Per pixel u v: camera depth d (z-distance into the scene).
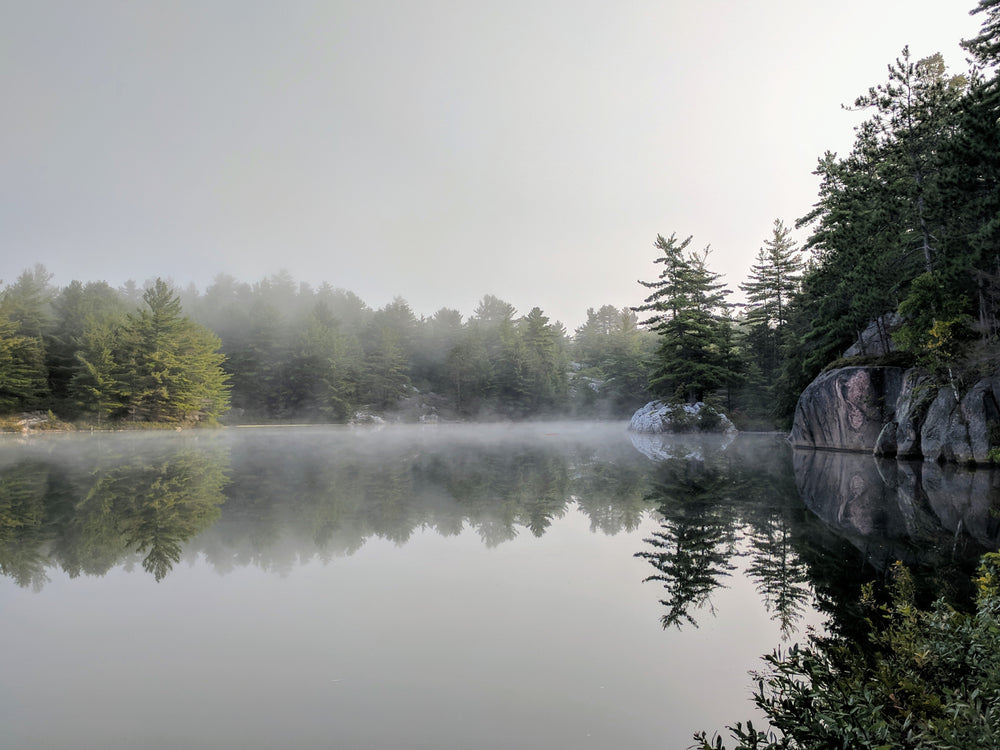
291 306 95.56
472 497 12.55
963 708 2.63
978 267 20.17
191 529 9.09
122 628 5.02
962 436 18.27
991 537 8.29
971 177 18.80
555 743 3.23
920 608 5.20
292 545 8.10
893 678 3.38
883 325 29.83
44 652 4.50
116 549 7.84
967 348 19.34
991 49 19.67
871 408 25.81
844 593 6.03
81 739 3.21
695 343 45.44
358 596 5.91
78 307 58.44
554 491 13.50
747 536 8.76
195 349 54.69
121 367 49.22
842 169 27.44
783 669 3.64
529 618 5.33
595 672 4.20
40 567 6.96
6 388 45.91
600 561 7.36
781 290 56.47
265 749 3.11
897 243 25.34
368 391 73.25
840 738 2.76
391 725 3.41
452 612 5.46
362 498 12.32
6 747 3.11
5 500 11.95
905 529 8.98
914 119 23.88
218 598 5.84
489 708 3.64
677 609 5.60
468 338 80.00
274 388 68.19
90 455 23.91
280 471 17.80
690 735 3.35
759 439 38.66
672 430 45.06
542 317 87.38
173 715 3.51
